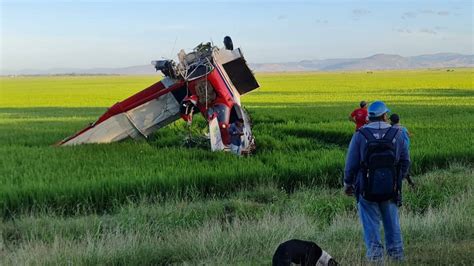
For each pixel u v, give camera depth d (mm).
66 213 12852
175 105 22469
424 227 9562
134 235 9750
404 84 94688
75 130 29719
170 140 23484
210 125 20344
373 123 7766
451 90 74250
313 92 74312
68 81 154125
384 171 7562
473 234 9055
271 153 19391
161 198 13211
